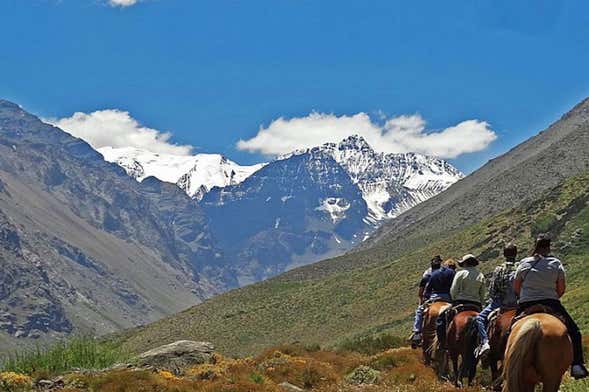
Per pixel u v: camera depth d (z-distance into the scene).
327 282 159.25
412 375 22.50
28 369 22.58
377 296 137.25
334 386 22.02
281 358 26.31
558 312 13.28
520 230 130.62
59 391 19.67
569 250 106.25
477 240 137.75
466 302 18.98
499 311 16.33
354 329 122.62
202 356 26.38
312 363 24.86
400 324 107.94
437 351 19.97
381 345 35.59
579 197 125.12
